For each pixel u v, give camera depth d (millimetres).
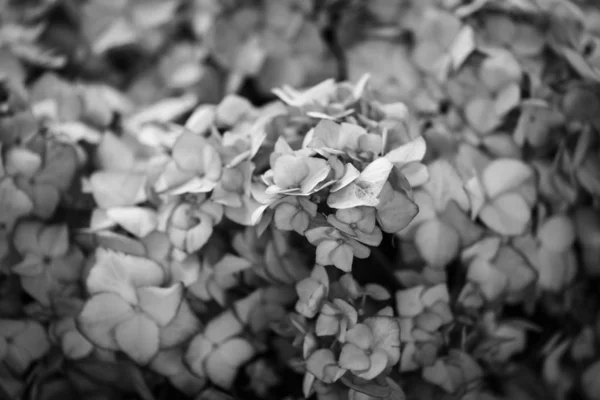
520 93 479
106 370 451
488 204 451
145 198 455
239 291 444
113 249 442
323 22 542
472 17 498
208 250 441
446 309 436
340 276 433
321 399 431
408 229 441
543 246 460
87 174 484
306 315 420
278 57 538
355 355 416
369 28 534
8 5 552
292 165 413
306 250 438
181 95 545
